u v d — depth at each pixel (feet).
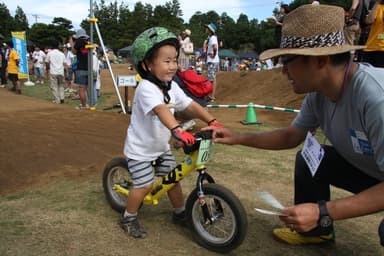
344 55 6.37
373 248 9.23
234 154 16.12
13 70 40.16
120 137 18.13
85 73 28.04
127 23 278.46
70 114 22.81
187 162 8.78
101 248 8.79
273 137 8.84
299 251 9.02
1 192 11.86
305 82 6.57
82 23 193.16
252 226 10.07
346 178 8.59
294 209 6.02
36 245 8.80
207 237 8.92
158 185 9.32
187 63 26.84
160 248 8.91
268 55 6.38
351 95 6.59
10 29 281.95
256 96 36.63
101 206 10.96
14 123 19.49
